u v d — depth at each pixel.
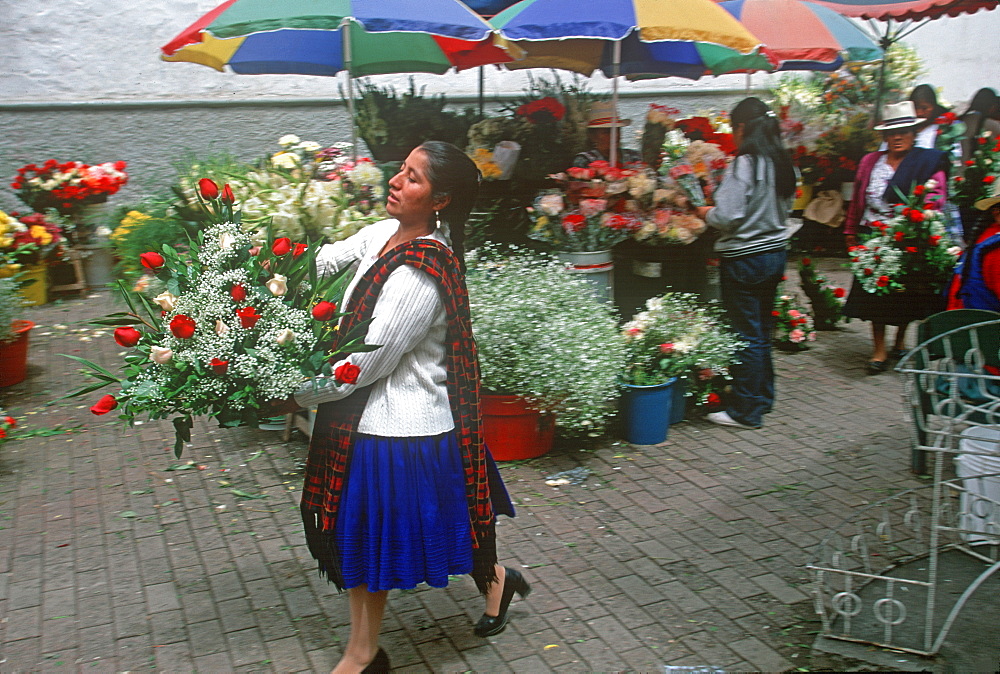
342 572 2.39
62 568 3.27
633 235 4.61
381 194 4.38
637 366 4.39
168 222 4.26
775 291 4.55
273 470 4.16
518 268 4.25
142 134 8.22
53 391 5.18
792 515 3.70
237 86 8.46
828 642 2.77
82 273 7.36
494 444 4.17
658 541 3.48
